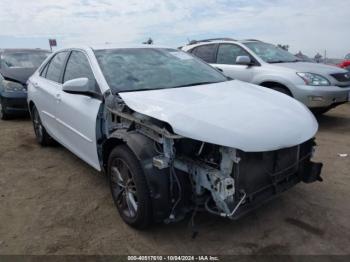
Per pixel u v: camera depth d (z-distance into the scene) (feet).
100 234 10.10
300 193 12.19
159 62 13.26
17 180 14.11
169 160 8.82
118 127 10.66
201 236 9.85
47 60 17.35
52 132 15.92
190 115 8.89
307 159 10.75
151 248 9.40
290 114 9.92
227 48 24.48
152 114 9.24
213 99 10.26
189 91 11.12
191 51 26.86
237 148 8.30
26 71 25.55
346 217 10.59
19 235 10.16
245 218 10.68
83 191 12.97
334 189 12.46
